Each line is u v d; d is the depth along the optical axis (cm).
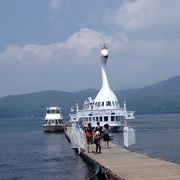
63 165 5259
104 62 10969
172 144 8469
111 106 10519
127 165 3894
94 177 4116
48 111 14725
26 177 4522
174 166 3716
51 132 14562
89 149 5491
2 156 6956
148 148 7681
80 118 10856
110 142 6278
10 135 14962
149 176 3244
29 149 8212
